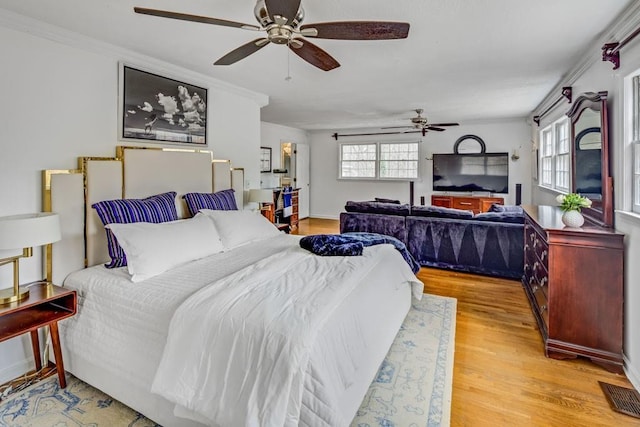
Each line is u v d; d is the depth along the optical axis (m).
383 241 3.12
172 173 3.28
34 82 2.36
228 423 1.40
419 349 2.55
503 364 2.37
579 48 2.90
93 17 2.27
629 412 1.88
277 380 1.36
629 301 2.20
